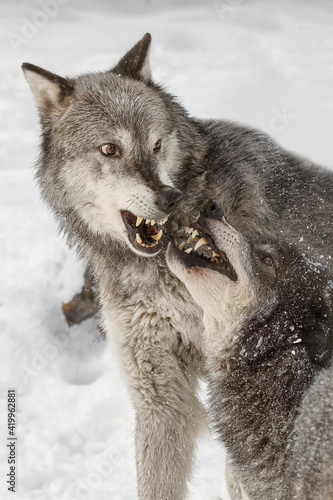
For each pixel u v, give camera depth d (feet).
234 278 35.65
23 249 67.00
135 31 138.51
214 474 46.14
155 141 38.52
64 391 54.80
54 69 117.19
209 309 36.22
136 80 41.09
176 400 39.96
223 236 35.76
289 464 32.19
